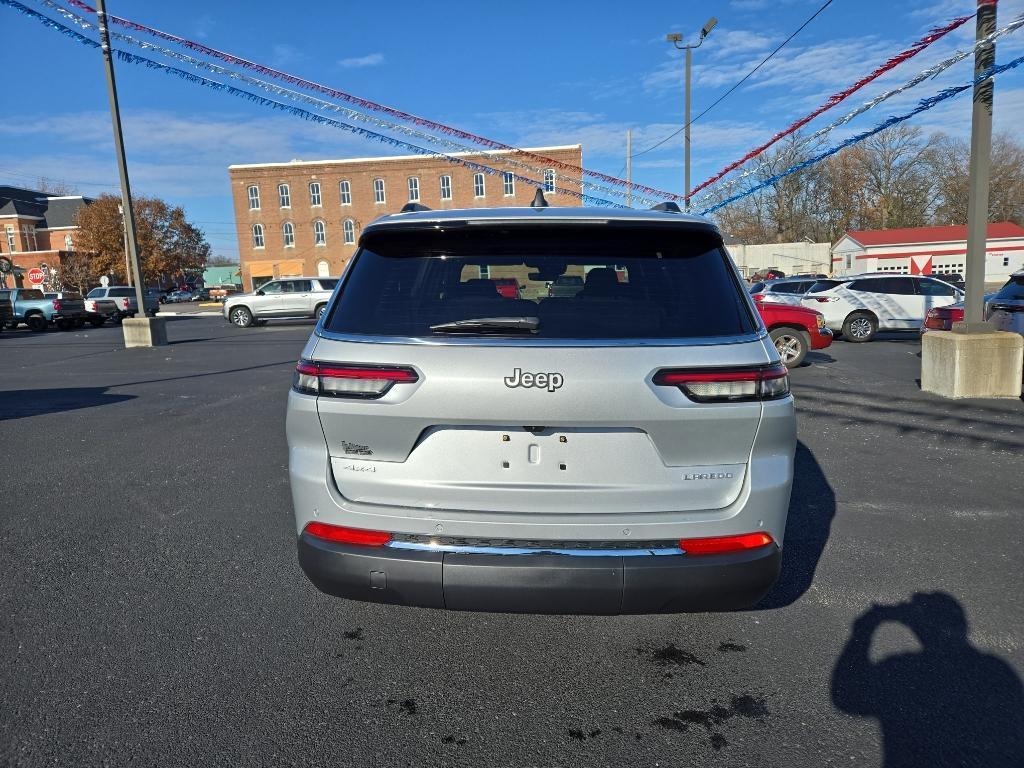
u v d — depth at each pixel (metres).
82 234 60.97
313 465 2.38
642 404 2.18
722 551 2.27
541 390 2.17
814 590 3.29
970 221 7.93
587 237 2.52
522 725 2.33
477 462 2.27
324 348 2.37
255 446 6.18
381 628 2.98
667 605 2.26
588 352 2.21
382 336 2.32
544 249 2.49
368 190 54.59
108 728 2.31
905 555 3.67
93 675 2.62
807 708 2.41
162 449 6.10
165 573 3.53
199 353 14.91
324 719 2.36
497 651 2.79
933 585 3.32
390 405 2.25
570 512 2.26
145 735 2.27
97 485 5.05
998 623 2.96
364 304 2.43
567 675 2.62
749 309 2.40
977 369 7.91
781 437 2.30
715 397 2.21
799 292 18.73
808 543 3.85
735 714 2.38
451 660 2.73
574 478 2.26
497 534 2.26
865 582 3.36
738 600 2.29
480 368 2.20
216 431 6.81
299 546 2.42
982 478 5.01
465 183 53.53
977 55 7.50
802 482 4.95
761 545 2.30
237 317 24.98
